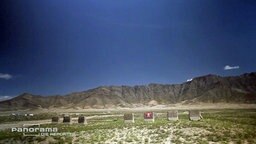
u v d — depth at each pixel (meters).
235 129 55.12
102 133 58.19
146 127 62.66
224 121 72.12
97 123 83.25
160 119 87.19
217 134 50.38
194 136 50.12
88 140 50.81
